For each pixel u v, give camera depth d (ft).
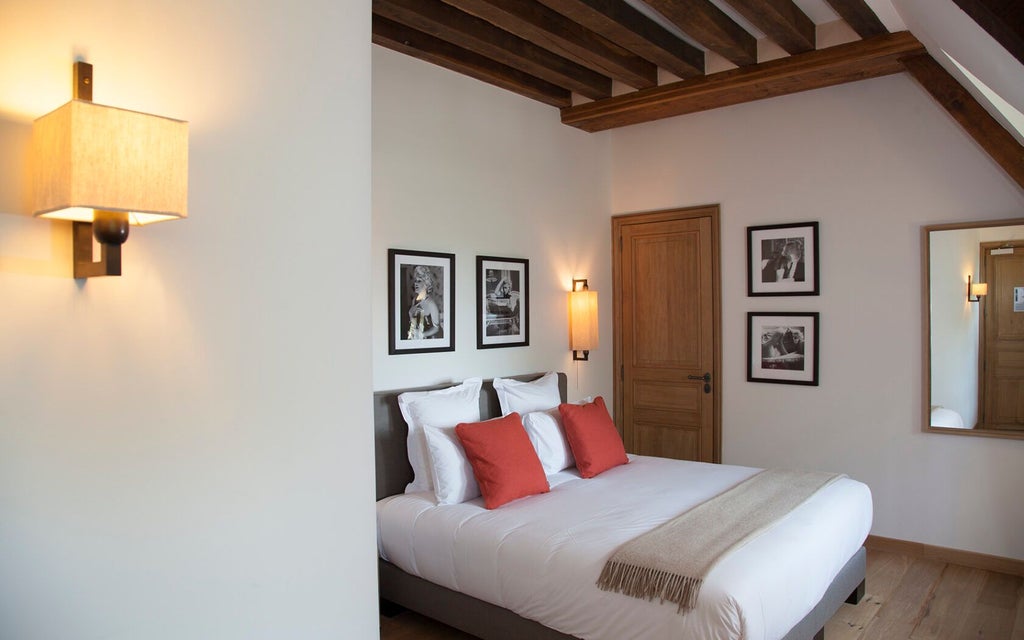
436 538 10.37
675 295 17.33
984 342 13.42
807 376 15.46
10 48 4.00
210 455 4.80
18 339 3.98
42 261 4.09
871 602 11.84
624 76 14.65
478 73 14.10
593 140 17.83
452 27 11.91
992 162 13.26
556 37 12.36
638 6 12.51
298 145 5.35
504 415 13.61
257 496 5.05
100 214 3.94
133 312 4.45
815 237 15.20
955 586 12.55
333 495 5.52
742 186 16.24
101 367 4.30
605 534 9.42
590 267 17.63
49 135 3.90
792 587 8.48
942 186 13.82
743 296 16.30
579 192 17.33
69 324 4.18
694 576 7.88
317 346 5.43
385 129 12.66
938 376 13.92
